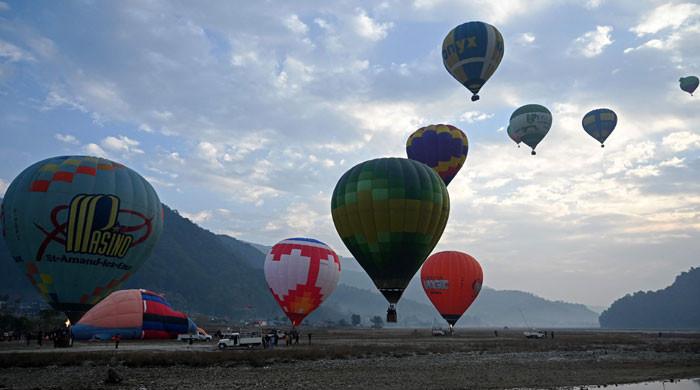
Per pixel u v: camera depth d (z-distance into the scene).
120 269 33.25
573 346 52.56
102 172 33.50
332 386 21.88
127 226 33.25
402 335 93.00
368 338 73.19
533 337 78.69
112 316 49.62
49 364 27.83
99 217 32.19
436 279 55.94
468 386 22.53
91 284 32.16
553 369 29.75
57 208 31.52
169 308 53.88
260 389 20.78
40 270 31.27
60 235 31.33
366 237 35.59
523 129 56.31
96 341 48.12
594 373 27.94
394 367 29.67
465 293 55.53
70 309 31.88
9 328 82.75
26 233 31.30
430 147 47.56
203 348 40.84
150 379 23.28
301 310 47.00
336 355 35.44
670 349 49.56
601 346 53.72
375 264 35.66
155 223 35.31
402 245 35.03
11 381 22.50
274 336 45.34
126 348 39.75
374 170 36.19
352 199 36.00
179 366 28.11
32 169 33.03
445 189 37.62
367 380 23.81
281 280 47.03
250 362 29.94
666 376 26.88
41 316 103.81
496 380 24.59
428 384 22.91
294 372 26.48
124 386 21.22
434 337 80.38
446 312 55.91
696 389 23.02
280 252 47.81
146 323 50.59
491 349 45.88
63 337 40.69
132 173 35.31
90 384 21.70
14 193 32.28
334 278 48.69
